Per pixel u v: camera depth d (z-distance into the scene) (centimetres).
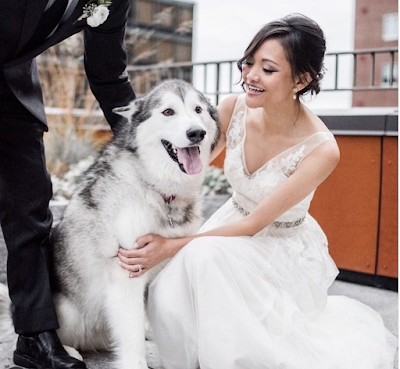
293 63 246
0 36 214
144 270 249
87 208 262
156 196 255
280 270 253
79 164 582
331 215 471
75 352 269
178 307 240
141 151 256
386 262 442
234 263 237
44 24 223
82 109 714
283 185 253
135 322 251
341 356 238
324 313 276
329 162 255
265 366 225
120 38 273
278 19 250
